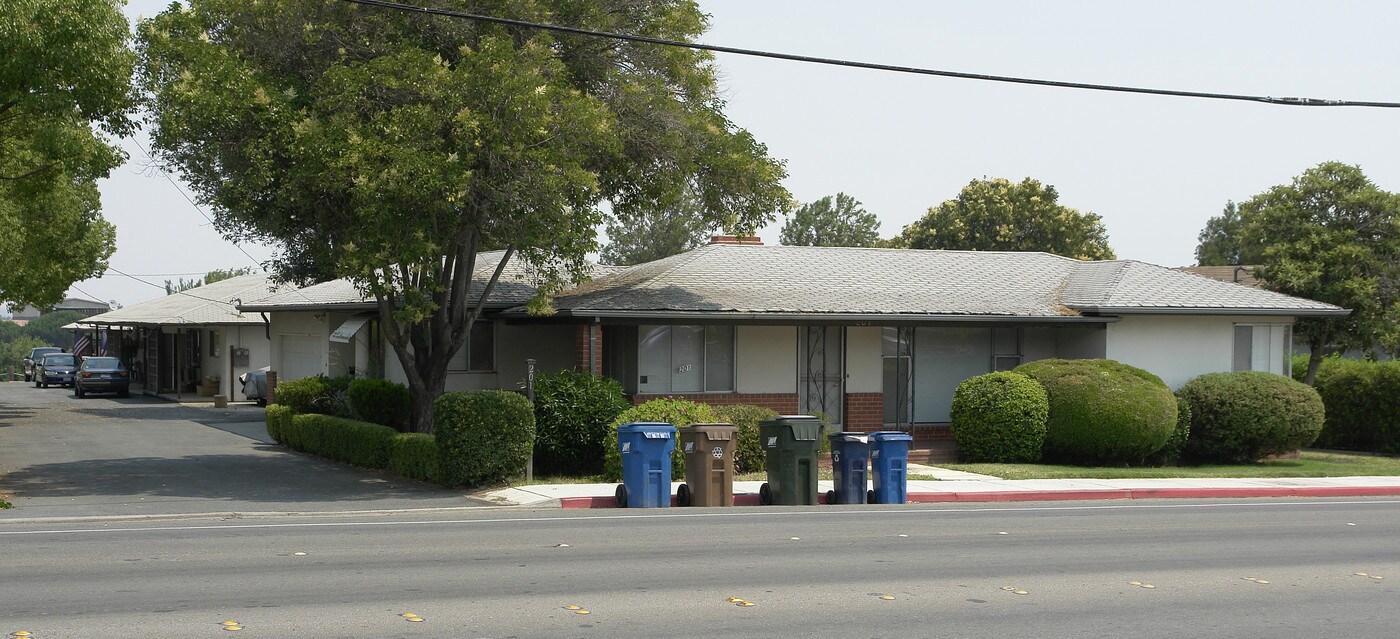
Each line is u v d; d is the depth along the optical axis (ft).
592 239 60.39
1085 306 80.79
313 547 39.58
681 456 63.41
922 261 92.73
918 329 83.41
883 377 82.74
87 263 122.42
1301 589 33.83
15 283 109.60
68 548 39.04
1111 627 28.43
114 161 63.26
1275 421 77.25
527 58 58.49
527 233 58.90
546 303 64.13
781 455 55.83
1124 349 81.87
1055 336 86.12
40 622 27.27
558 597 30.91
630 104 64.64
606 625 27.66
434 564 36.06
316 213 59.93
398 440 64.90
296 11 59.36
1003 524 47.91
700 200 72.74
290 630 26.71
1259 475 70.79
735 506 55.21
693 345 76.18
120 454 78.23
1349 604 31.68
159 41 58.18
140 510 50.85
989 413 74.13
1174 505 57.26
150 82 58.65
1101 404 72.74
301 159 56.65
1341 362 95.40
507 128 56.80
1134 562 38.29
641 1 66.39
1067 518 50.47
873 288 82.79
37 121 60.70
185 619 27.73
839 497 57.11
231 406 130.93
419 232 55.98
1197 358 83.56
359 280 58.90
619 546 40.24
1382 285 94.63
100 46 55.57
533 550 39.14
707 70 69.77
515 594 31.27
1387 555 40.50
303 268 70.85
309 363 111.86
